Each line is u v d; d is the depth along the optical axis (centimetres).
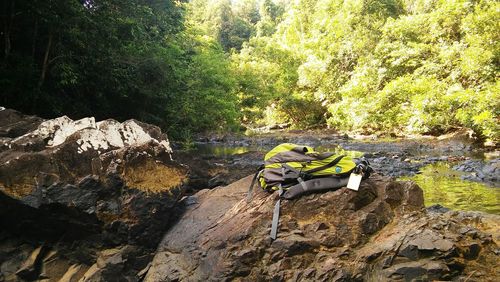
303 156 410
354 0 2555
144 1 1517
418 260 324
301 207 381
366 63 2241
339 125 2427
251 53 4075
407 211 389
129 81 1202
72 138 415
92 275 387
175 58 1792
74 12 905
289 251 344
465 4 1731
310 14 3591
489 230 394
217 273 344
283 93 2969
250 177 498
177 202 437
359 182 382
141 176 421
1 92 871
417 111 1638
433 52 1870
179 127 1608
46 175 384
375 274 326
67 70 950
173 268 380
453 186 805
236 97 2364
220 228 388
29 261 388
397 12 2562
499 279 310
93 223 398
